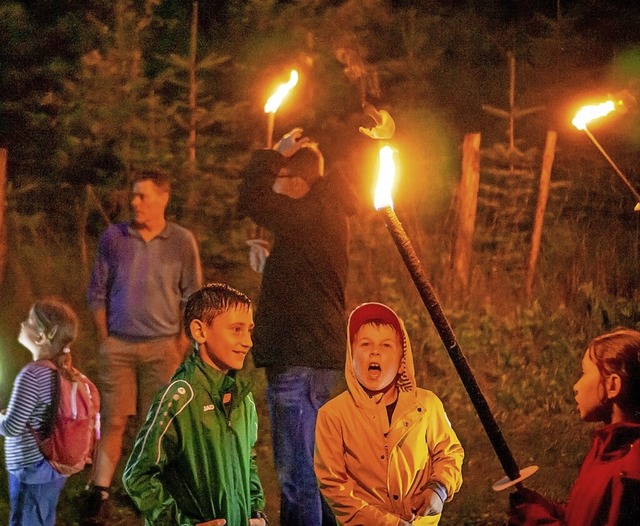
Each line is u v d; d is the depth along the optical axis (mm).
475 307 11867
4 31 13477
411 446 4684
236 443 4520
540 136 14977
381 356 4656
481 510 7324
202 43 13430
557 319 11586
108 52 11875
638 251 13852
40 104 12242
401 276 12109
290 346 6250
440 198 13516
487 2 17359
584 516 3590
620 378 3674
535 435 9172
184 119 11773
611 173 14328
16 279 10195
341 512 4633
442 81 15719
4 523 6961
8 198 11844
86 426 6000
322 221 6371
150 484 4293
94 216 12023
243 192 6402
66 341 5938
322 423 4723
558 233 13375
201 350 4516
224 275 11328
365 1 13773
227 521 4445
